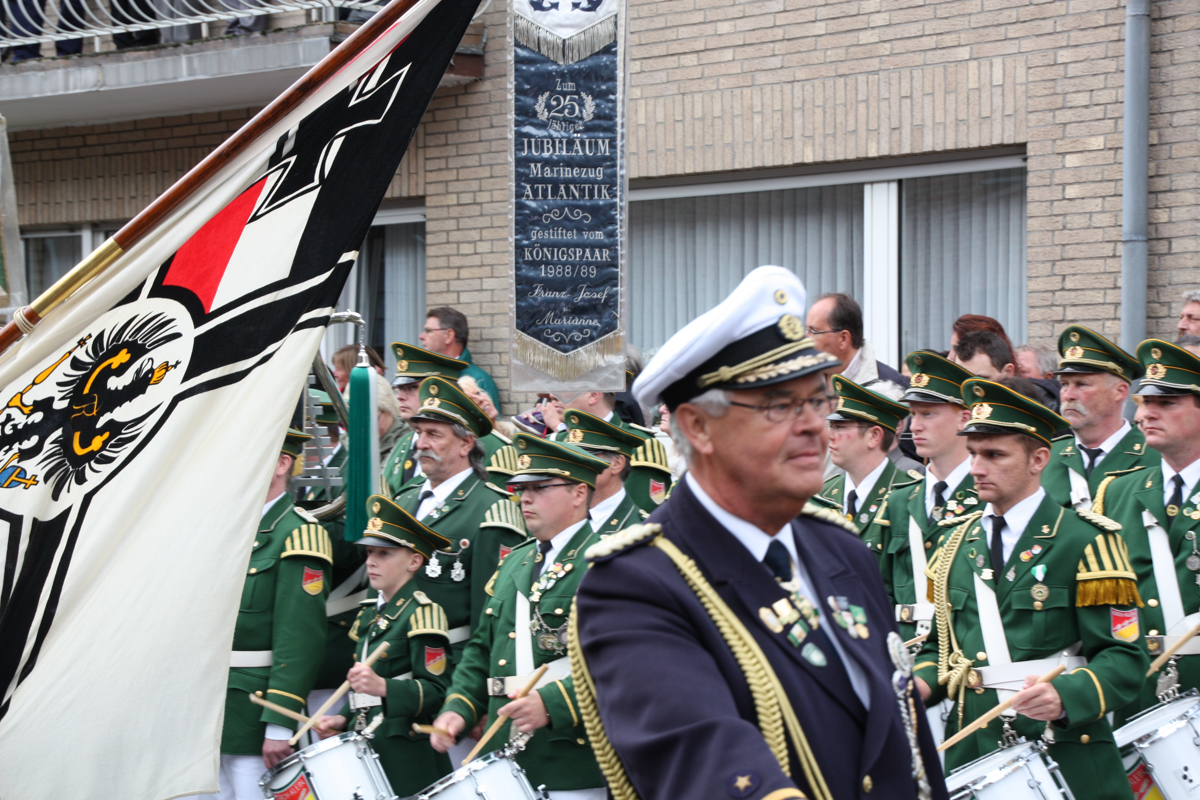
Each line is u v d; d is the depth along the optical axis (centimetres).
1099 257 877
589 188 798
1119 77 868
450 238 1118
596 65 794
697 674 236
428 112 1122
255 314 400
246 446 389
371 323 1206
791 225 1030
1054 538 475
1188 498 564
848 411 630
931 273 973
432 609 605
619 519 581
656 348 1091
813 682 250
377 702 587
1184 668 543
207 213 400
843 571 277
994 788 432
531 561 571
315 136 407
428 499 684
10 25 1241
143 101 1199
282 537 610
